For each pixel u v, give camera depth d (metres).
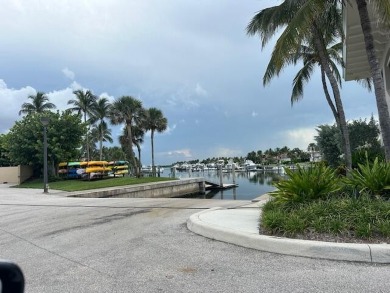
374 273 4.76
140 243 7.02
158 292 4.47
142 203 14.20
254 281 4.68
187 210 11.36
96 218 10.59
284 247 5.82
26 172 41.16
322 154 27.80
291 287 4.42
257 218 8.42
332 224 6.20
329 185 7.91
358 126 26.00
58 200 17.94
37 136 38.84
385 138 9.76
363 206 6.70
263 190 39.22
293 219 6.49
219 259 5.70
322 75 23.89
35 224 10.05
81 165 42.44
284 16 15.15
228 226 7.33
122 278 5.03
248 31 17.81
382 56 17.14
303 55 23.47
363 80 25.08
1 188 32.44
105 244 7.10
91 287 4.71
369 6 11.85
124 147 63.06
